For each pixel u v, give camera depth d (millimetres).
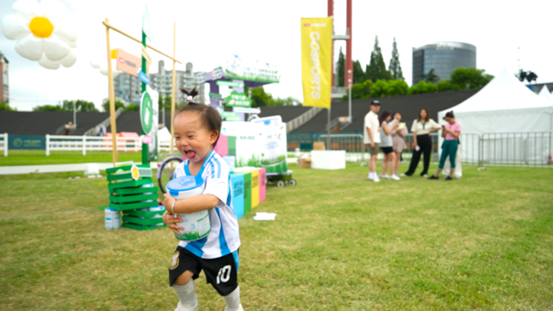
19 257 2951
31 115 70312
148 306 2102
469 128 14984
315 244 3283
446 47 163250
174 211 1485
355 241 3377
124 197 3912
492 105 14766
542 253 2975
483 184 7535
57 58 5230
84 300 2178
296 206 5207
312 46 10867
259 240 3408
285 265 2732
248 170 5328
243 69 8031
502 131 14156
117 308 2076
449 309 2029
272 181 7809
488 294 2205
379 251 3066
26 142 30828
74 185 7582
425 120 9453
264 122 7648
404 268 2658
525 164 13398
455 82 61781
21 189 6957
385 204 5320
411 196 6055
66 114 71625
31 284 2416
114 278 2516
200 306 2074
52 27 5008
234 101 7949
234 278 1688
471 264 2729
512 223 4027
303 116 58969
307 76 11031
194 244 1603
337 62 87875
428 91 61844
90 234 3695
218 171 1571
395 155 9234
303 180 8695
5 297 2217
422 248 3146
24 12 4867
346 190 6867
